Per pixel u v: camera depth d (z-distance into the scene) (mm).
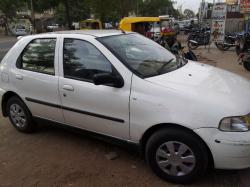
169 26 28125
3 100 5551
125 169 4164
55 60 4641
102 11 38250
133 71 3926
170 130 3641
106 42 4305
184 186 3727
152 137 3775
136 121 3836
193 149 3549
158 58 4520
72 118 4516
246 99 3617
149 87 3752
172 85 3711
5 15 52750
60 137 5238
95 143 4941
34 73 4895
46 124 5039
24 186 3908
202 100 3477
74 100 4383
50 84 4637
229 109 3385
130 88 3861
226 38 19500
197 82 3828
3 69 5395
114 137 4160
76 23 48219
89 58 4301
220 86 3795
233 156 3387
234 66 12609
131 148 4047
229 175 3916
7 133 5535
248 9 20688
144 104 3732
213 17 18891
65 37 4621
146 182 3855
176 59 4770
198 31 26016
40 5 38625
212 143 3410
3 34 53938
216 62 13883
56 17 54625
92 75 4230
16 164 4445
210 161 3631
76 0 39219
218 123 3371
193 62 4977
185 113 3496
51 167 4305
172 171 3748
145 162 4316
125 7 44906
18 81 5125
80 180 3963
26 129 5375
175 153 3674
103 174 4070
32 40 5074
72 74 4445
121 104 3912
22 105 5223
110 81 3912
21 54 5188
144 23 24688
